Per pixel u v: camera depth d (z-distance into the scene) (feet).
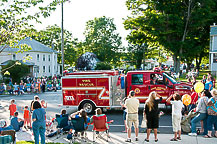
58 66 214.28
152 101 25.63
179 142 26.07
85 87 43.06
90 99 42.96
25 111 34.53
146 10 118.93
